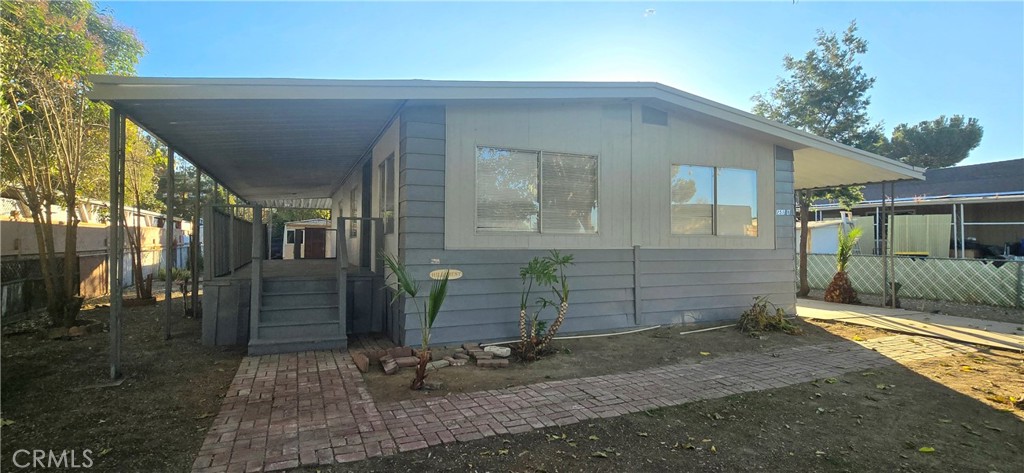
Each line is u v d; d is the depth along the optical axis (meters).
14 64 7.11
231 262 7.96
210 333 6.41
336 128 6.90
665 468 3.08
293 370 5.13
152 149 13.27
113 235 4.90
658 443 3.44
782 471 3.06
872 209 19.23
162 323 8.09
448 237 6.25
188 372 5.13
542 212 6.82
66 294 7.51
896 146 29.09
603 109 7.25
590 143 7.14
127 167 11.43
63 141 7.63
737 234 8.23
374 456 3.18
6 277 8.10
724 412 4.06
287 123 6.30
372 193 8.58
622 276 7.34
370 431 3.56
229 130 6.37
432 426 3.67
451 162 6.28
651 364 5.58
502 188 6.60
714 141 8.07
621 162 7.37
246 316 6.57
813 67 11.66
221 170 9.95
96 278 11.53
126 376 4.98
